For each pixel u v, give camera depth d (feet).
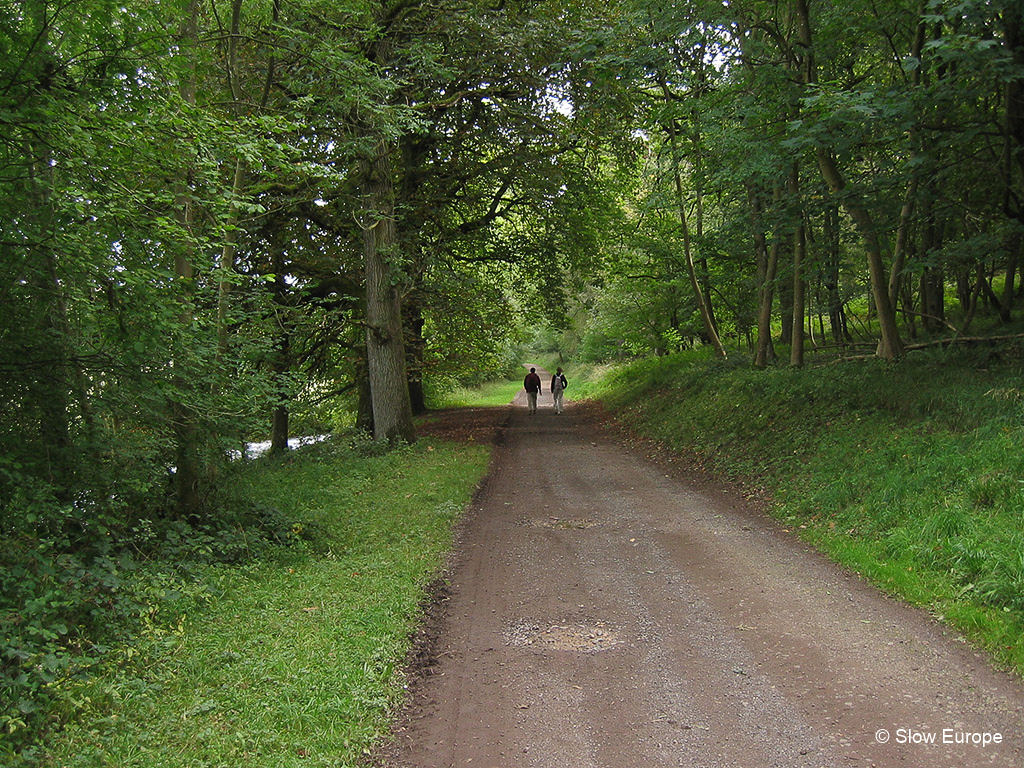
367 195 48.03
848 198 37.68
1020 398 27.58
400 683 15.39
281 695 14.17
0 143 17.03
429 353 77.10
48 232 16.76
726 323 82.79
